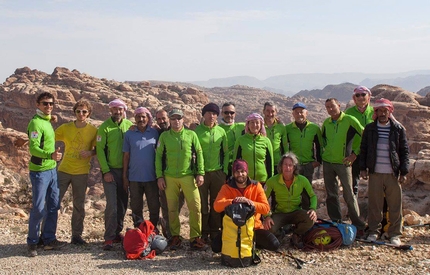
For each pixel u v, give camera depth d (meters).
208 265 7.65
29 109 74.94
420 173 14.04
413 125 31.73
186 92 105.94
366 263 7.55
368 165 8.70
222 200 7.98
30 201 14.46
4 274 7.11
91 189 37.56
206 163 9.16
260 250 8.27
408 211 11.37
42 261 7.89
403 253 8.07
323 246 8.45
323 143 9.77
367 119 9.81
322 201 15.03
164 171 8.87
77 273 7.15
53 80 88.88
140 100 85.69
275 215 8.88
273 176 8.93
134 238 8.19
